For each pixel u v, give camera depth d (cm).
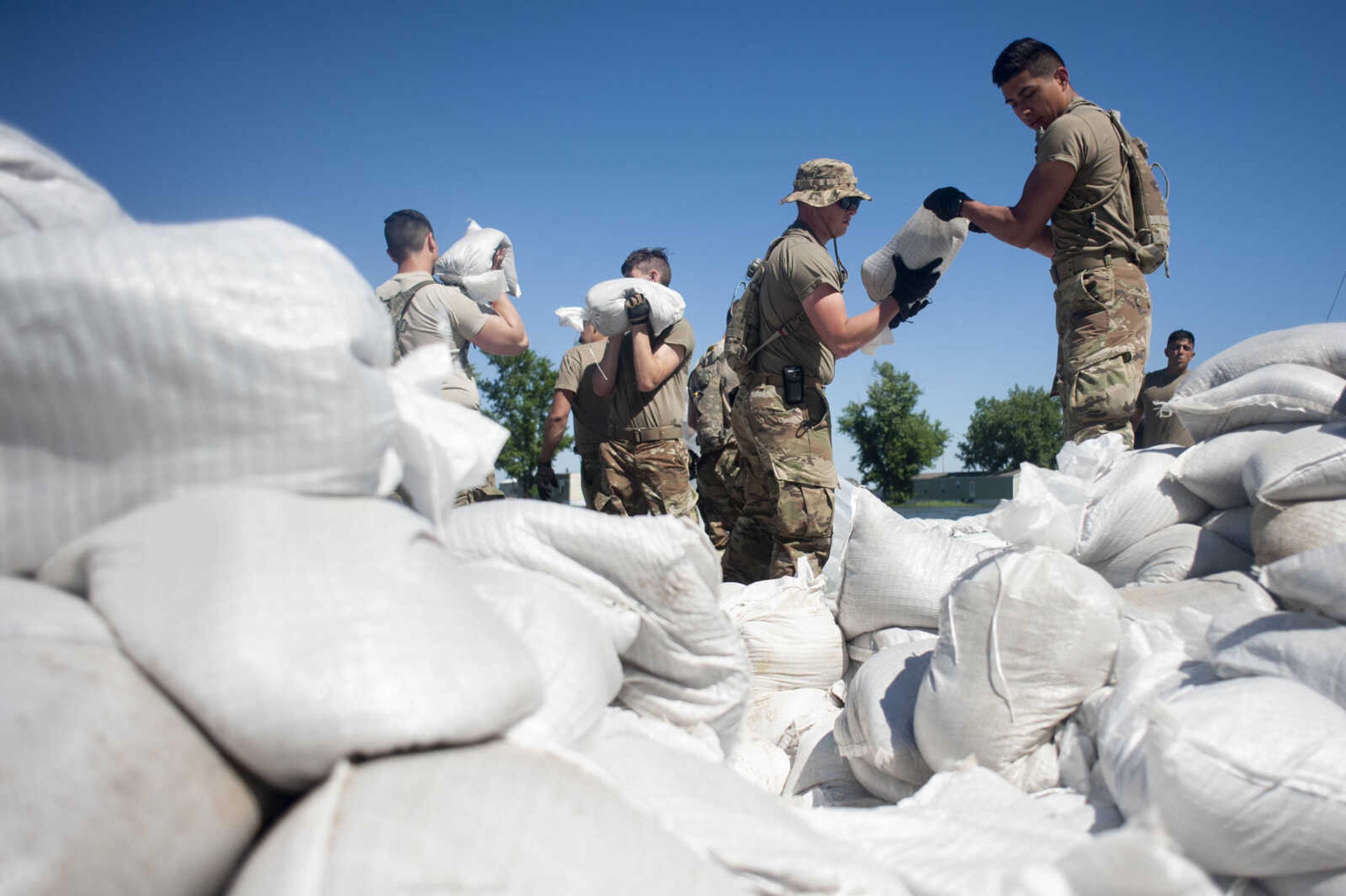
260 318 98
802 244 330
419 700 84
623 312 428
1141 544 259
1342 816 128
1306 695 145
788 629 265
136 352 94
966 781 173
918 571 257
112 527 98
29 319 91
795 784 235
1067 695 176
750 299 351
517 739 94
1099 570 269
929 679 189
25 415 95
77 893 70
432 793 81
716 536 521
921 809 150
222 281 97
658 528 157
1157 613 203
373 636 87
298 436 101
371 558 96
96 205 134
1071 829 147
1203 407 264
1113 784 154
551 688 116
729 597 276
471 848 77
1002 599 178
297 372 99
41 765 73
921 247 329
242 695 82
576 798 87
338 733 82
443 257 407
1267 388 247
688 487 464
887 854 133
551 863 79
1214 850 135
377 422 107
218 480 101
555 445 519
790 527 339
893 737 202
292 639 85
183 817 79
